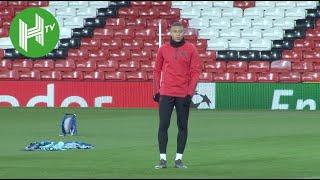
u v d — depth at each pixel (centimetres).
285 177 3581
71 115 6100
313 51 10262
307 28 10756
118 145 5266
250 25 11006
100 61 10194
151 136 5962
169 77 4006
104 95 9294
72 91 9319
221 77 9812
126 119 7669
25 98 9362
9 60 10281
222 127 6769
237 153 4719
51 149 4900
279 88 9050
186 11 11256
